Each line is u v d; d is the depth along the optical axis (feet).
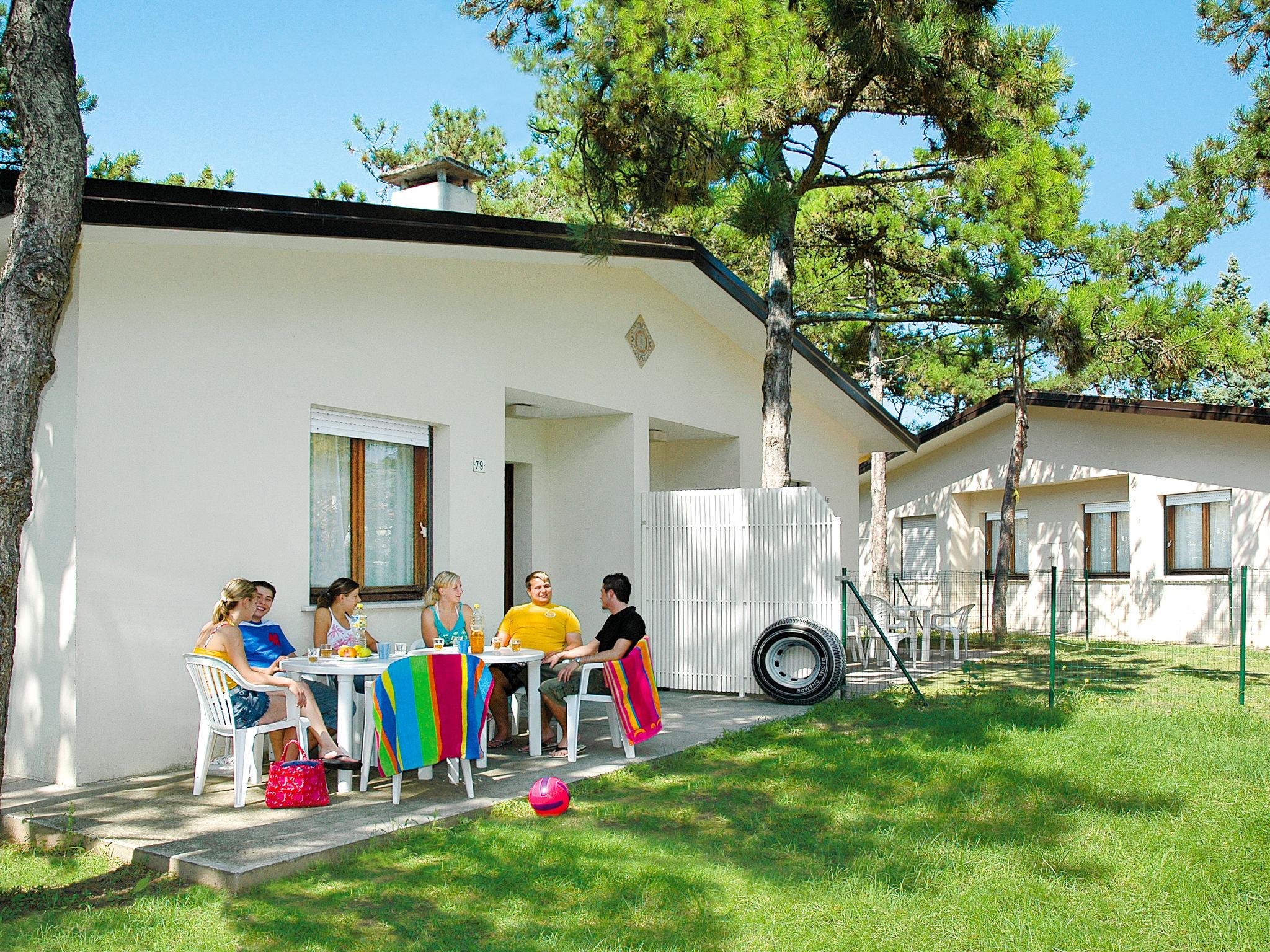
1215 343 39.32
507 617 26.17
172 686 21.72
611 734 25.40
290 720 19.69
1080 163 45.91
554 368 33.32
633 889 14.85
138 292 21.42
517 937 13.21
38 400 14.73
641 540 36.40
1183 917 13.80
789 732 26.63
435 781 21.02
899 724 27.27
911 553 72.64
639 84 28.09
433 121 79.25
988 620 59.77
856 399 49.83
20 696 20.98
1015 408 58.90
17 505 14.43
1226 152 43.55
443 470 29.12
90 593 20.29
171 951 12.65
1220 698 31.94
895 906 14.23
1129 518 56.95
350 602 24.14
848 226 46.03
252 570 23.35
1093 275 48.52
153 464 21.48
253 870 14.89
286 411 24.38
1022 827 17.78
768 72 29.68
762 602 33.94
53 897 14.61
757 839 17.34
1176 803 19.27
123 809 18.40
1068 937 13.12
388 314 27.32
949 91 30.45
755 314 40.32
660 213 30.40
